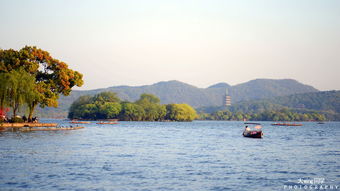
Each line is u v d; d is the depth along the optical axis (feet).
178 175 217.97
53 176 207.10
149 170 231.71
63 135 492.13
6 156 274.36
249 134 562.66
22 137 431.43
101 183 194.18
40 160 259.80
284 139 538.47
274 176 220.64
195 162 268.41
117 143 414.00
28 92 529.86
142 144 409.49
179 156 302.04
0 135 450.30
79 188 183.21
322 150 367.25
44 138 430.20
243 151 348.79
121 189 183.21
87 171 223.51
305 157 306.14
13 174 209.46
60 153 299.99
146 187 187.93
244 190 186.60
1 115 531.09
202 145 409.90
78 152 311.06
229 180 207.51
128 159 277.03
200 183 198.90
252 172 231.50
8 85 503.20
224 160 281.54
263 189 189.78
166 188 186.80
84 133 567.59
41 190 177.88
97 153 309.01
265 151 351.46
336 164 267.80
